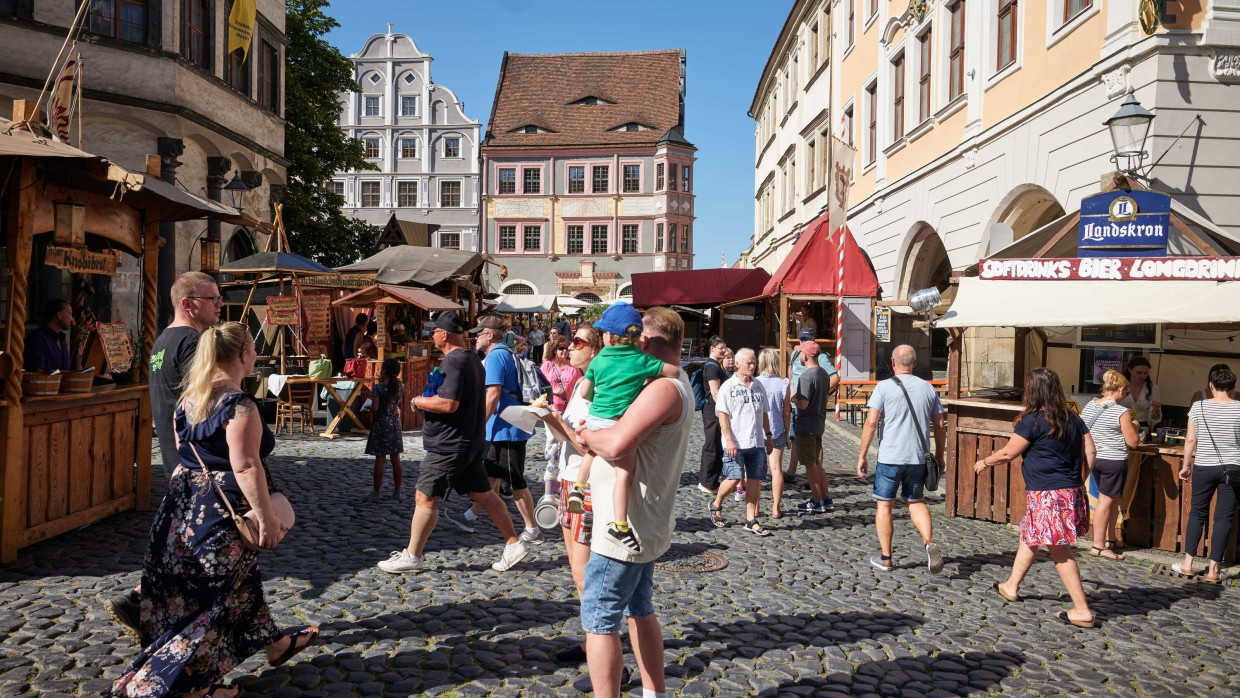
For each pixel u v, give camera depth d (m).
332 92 32.22
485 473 6.18
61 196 6.78
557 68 61.69
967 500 8.93
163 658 3.57
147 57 18.66
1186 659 4.93
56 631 4.69
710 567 6.57
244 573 3.78
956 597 6.02
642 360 3.59
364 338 15.14
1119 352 10.43
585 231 57.28
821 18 26.86
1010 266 8.57
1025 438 5.71
